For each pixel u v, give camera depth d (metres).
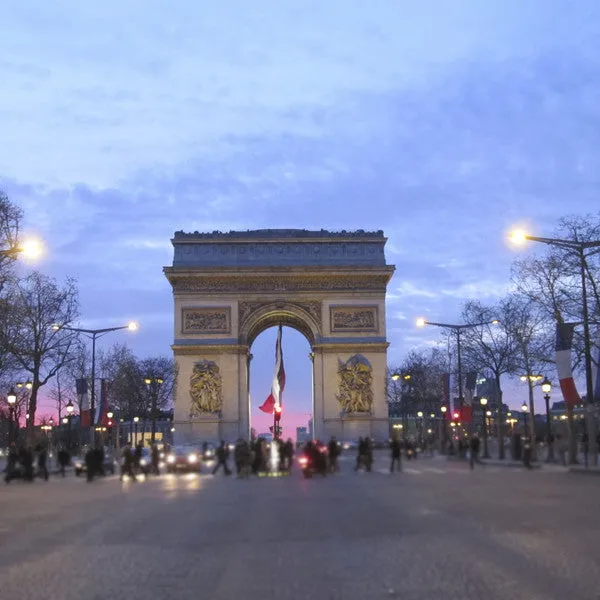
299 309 149.50
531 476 70.00
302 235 152.00
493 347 164.88
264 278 149.62
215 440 144.00
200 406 145.62
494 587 18.92
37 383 118.25
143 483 73.81
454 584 19.44
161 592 19.16
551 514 35.19
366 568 22.25
